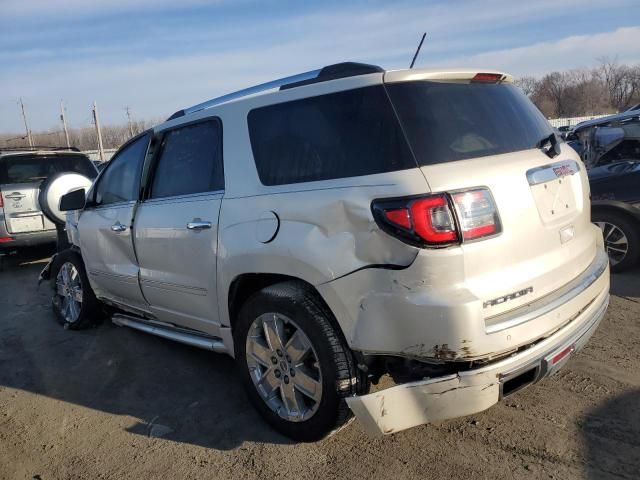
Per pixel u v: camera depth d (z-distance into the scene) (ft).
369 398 8.15
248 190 10.27
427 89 9.07
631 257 18.66
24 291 23.11
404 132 8.53
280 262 9.38
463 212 7.94
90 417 11.76
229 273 10.45
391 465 9.25
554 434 9.74
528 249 8.65
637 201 18.29
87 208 15.80
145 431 11.03
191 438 10.63
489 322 8.03
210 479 9.32
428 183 7.98
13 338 17.01
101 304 16.97
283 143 9.93
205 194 11.28
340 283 8.55
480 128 9.16
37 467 10.09
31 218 27.45
